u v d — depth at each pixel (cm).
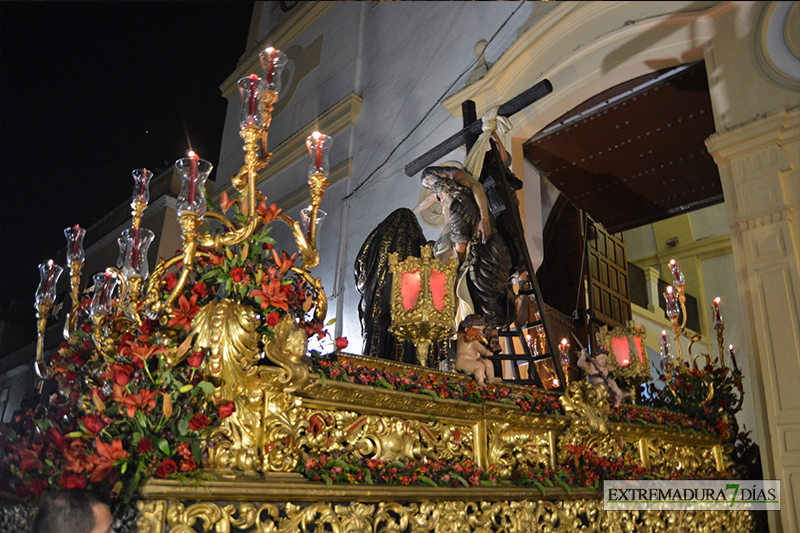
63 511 223
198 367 256
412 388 324
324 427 290
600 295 851
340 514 274
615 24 677
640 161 791
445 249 498
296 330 277
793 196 519
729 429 529
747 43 579
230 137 1160
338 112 986
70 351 331
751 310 525
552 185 870
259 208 303
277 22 1213
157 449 239
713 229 1112
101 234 1000
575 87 697
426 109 852
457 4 873
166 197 930
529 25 761
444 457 334
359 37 1030
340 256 873
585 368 443
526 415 371
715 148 568
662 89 687
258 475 256
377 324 469
